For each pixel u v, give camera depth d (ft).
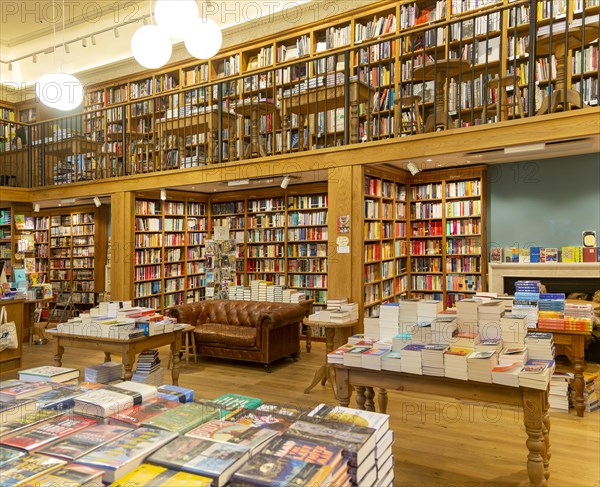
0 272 23.40
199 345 22.70
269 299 24.52
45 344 27.12
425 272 26.43
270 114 27.58
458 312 11.19
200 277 33.24
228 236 27.09
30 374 8.87
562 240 22.89
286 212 28.04
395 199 25.32
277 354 21.61
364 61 26.22
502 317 10.94
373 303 22.75
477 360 9.52
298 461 5.10
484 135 17.16
